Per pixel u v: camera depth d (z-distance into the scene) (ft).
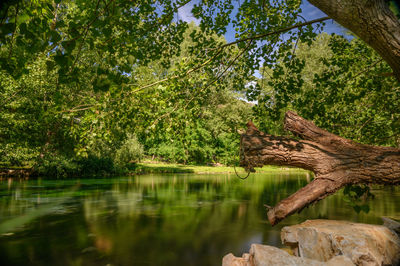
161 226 23.07
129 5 11.52
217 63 16.48
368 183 8.55
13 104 42.63
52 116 15.47
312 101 17.26
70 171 60.49
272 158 8.80
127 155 75.87
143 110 16.35
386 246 11.08
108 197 37.42
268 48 15.57
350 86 16.99
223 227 22.85
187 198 37.63
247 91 15.88
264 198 37.91
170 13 13.32
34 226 22.62
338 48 16.96
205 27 15.25
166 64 15.78
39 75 41.52
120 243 18.66
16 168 56.49
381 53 6.43
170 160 112.98
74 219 25.12
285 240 13.48
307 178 72.79
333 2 6.34
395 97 17.70
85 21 7.83
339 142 9.24
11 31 6.65
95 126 15.81
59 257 16.08
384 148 8.79
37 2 7.13
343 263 8.92
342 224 12.72
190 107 16.70
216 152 121.70
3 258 15.84
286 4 16.65
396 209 27.17
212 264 15.39
